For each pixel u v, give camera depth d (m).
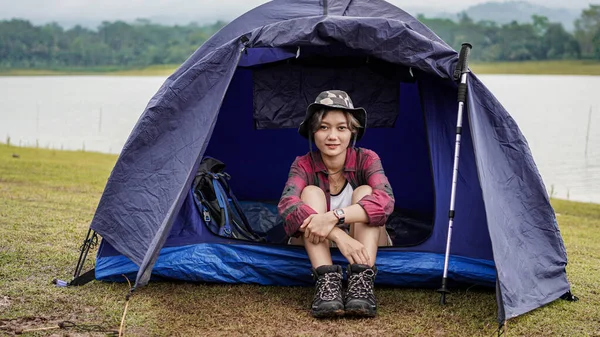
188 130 4.52
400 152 6.38
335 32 4.41
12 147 13.55
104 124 20.16
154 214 4.49
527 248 4.46
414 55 4.45
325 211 4.39
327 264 4.21
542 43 72.94
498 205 4.35
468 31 81.38
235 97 6.41
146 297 4.38
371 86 5.34
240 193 6.85
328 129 4.43
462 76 4.42
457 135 4.42
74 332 3.80
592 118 20.25
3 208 6.87
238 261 4.60
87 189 8.70
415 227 5.73
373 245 4.26
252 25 5.29
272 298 4.42
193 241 4.64
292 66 5.35
